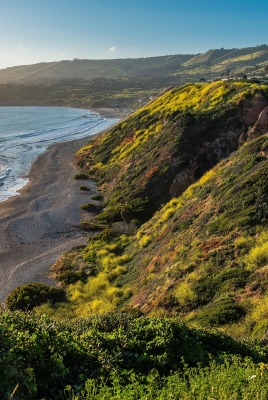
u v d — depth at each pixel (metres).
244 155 32.19
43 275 31.56
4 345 7.02
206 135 45.91
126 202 44.44
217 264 21.19
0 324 7.66
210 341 11.53
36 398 6.71
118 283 28.72
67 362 8.03
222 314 16.55
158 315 19.86
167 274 23.61
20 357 6.77
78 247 36.56
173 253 25.95
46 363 7.34
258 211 23.12
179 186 43.09
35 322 8.91
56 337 8.38
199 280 20.75
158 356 9.27
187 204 33.00
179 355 9.88
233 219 24.00
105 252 34.28
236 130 45.09
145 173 47.44
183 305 19.77
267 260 19.20
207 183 34.22
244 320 15.92
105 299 26.17
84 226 41.50
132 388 7.61
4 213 45.94
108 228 39.53
